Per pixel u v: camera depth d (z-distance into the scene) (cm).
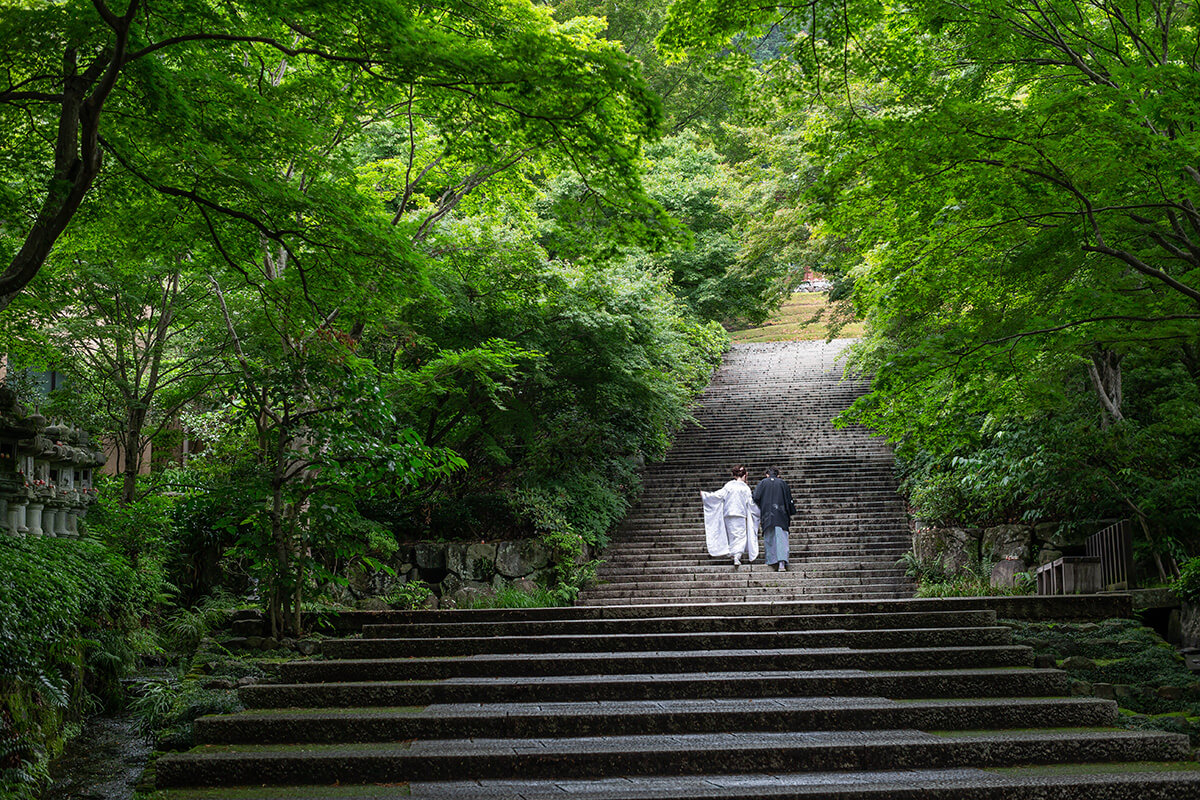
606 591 1481
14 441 753
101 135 720
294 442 1180
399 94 816
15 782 536
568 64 618
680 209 2716
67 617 686
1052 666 754
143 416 1309
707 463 2025
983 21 877
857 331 3197
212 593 1121
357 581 1393
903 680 678
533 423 1686
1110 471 1202
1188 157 721
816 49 890
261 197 730
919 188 821
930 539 1481
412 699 680
